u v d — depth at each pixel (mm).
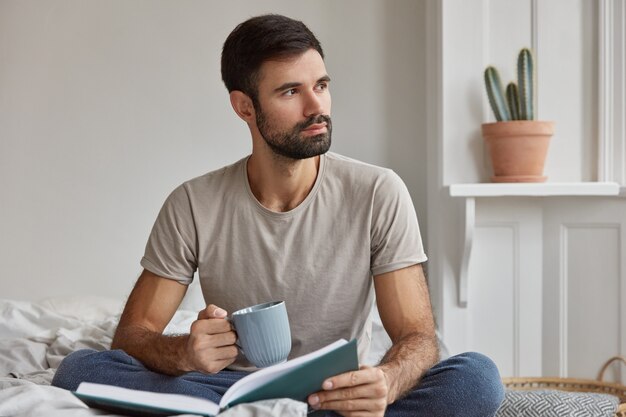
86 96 3807
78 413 1542
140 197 3812
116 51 3797
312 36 1921
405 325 1954
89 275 3818
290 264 2006
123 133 3807
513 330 3295
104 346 2764
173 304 2088
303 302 2010
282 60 1870
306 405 1450
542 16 3225
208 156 3811
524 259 3293
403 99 3783
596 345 3229
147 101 3809
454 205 3293
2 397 1580
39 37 3795
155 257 2084
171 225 2078
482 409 1787
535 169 3109
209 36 3799
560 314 3275
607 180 3188
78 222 3812
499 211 3289
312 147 1880
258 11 3795
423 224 3777
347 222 2008
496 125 3090
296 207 2012
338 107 3801
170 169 3807
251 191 2039
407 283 1984
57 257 3814
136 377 1786
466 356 1875
